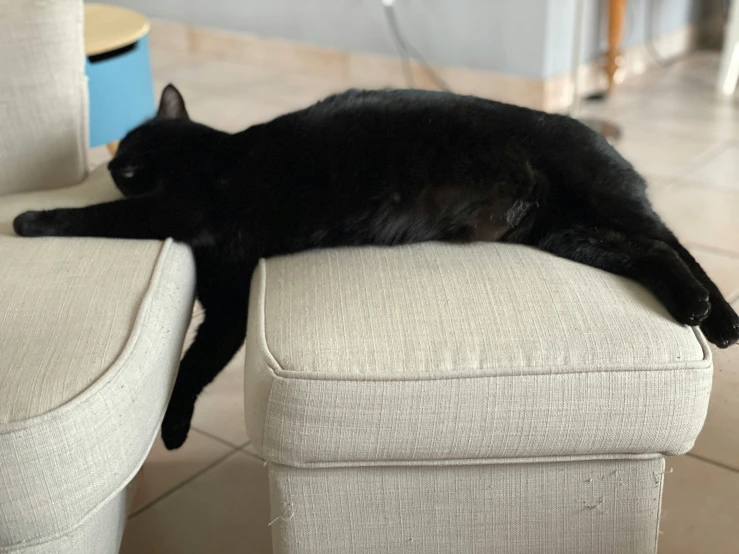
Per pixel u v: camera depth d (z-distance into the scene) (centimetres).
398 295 101
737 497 133
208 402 163
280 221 118
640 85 339
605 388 93
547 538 105
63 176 140
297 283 107
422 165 117
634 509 103
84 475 85
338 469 100
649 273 105
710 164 260
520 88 319
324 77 375
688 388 94
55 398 84
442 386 92
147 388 93
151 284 102
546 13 300
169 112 149
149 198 118
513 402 93
